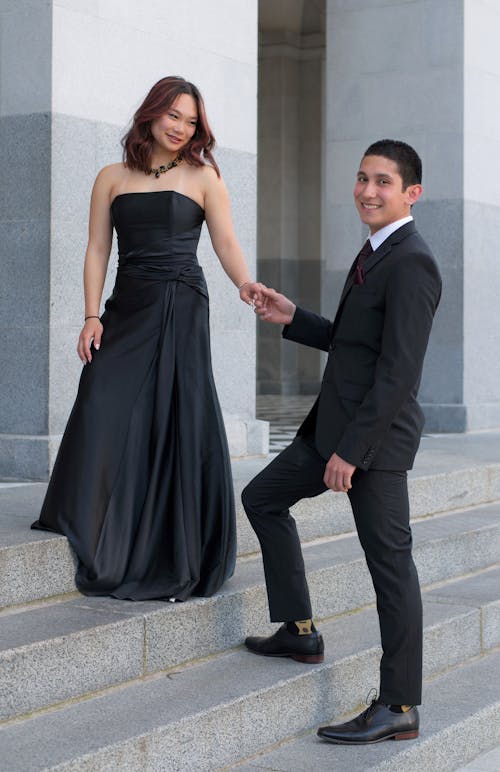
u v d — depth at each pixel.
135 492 4.36
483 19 10.15
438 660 4.98
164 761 3.49
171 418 4.42
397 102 10.19
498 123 10.43
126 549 4.31
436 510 6.70
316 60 17.09
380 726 3.96
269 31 17.02
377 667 4.52
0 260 6.18
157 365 4.43
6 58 6.11
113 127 6.38
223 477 4.41
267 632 4.59
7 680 3.52
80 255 6.19
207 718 3.65
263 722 3.90
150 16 6.64
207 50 7.11
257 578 4.67
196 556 4.30
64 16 6.05
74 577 4.29
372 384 3.80
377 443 3.71
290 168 17.17
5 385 6.18
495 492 7.29
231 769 3.74
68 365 6.15
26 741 3.34
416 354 3.68
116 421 4.36
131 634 3.96
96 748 3.28
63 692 3.71
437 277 3.72
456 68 9.89
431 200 10.04
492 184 10.37
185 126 4.41
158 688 3.90
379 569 3.86
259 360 17.09
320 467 4.03
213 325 7.21
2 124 6.14
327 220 10.58
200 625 4.26
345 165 10.47
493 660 5.25
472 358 10.11
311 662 4.24
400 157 3.78
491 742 4.50
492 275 10.40
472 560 6.18
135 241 4.48
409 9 10.09
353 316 3.83
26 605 4.12
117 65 6.41
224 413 7.32
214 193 4.50
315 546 5.56
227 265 4.52
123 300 4.48
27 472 6.05
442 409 9.96
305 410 13.18
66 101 6.08
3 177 6.15
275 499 4.14
